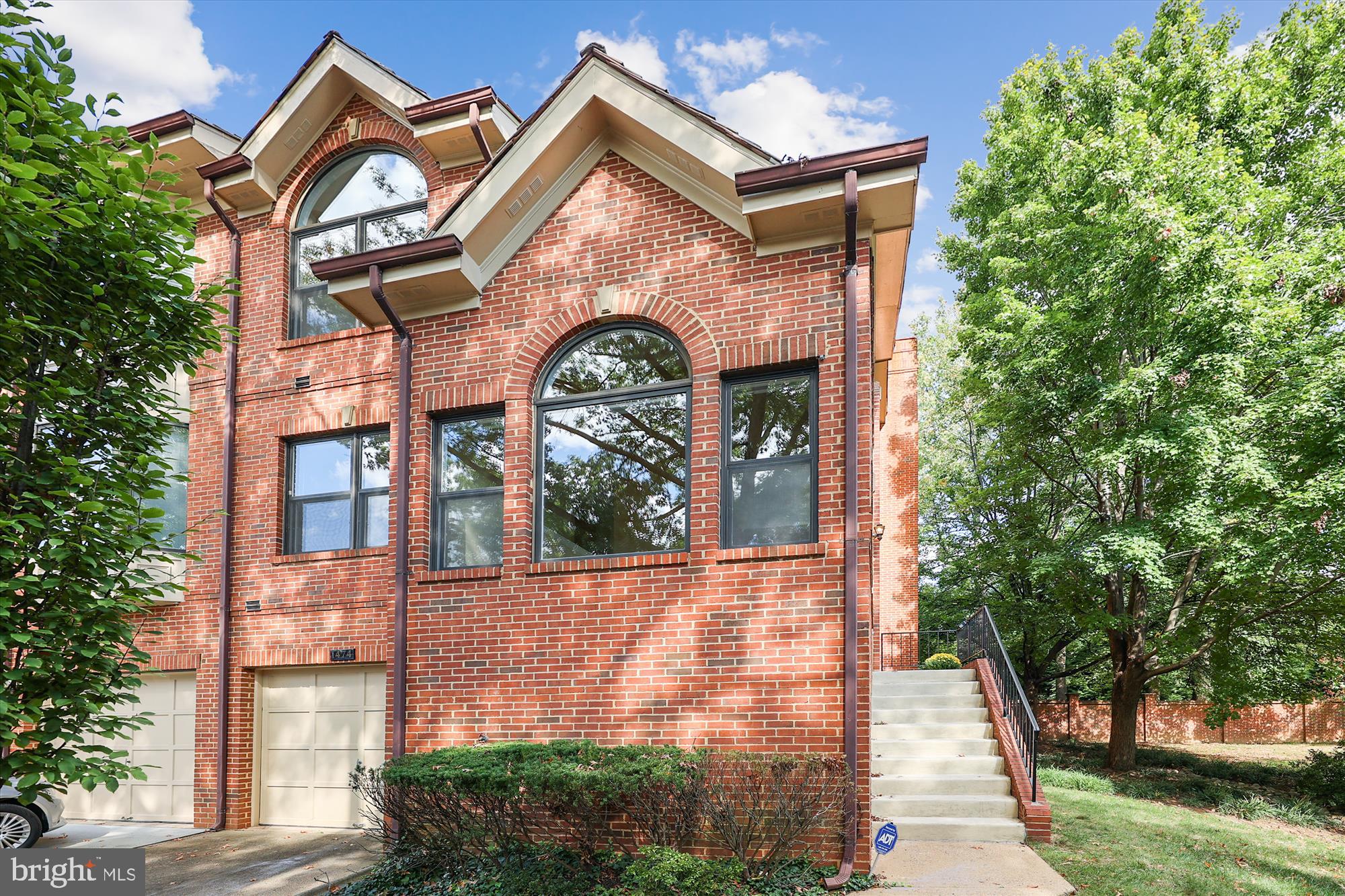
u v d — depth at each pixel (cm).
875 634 1808
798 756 726
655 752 721
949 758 1005
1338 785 1317
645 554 829
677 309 846
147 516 615
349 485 1102
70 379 598
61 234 564
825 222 800
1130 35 1620
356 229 1178
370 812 1011
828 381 783
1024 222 1566
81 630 555
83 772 530
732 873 635
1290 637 1509
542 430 900
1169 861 798
